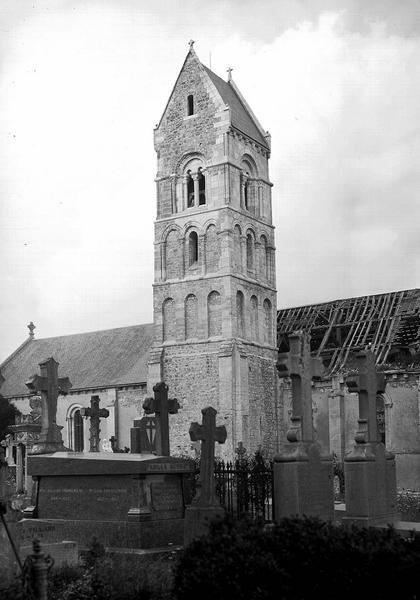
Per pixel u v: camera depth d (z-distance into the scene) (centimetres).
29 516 2205
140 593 1415
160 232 6456
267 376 6269
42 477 2212
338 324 6469
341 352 6141
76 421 6850
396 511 2381
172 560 1845
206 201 6297
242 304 6184
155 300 6344
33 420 6156
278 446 6206
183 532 2083
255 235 6450
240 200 6362
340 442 5672
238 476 2391
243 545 1247
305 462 2091
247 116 6812
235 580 1204
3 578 1384
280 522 1338
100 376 6862
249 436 5872
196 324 6138
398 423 5497
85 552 1858
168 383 6150
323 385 5900
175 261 6362
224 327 5969
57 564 1683
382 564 1214
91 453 2269
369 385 2352
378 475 2302
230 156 6259
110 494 2077
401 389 5538
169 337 6266
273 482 2155
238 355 5906
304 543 1244
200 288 6144
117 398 6581
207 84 6431
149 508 2038
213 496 2020
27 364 7712
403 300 6400
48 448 2573
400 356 5941
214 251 6166
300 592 1209
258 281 6366
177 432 6034
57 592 1427
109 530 2025
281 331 6794
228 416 5778
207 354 6006
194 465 2261
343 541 1249
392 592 1212
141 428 2911
